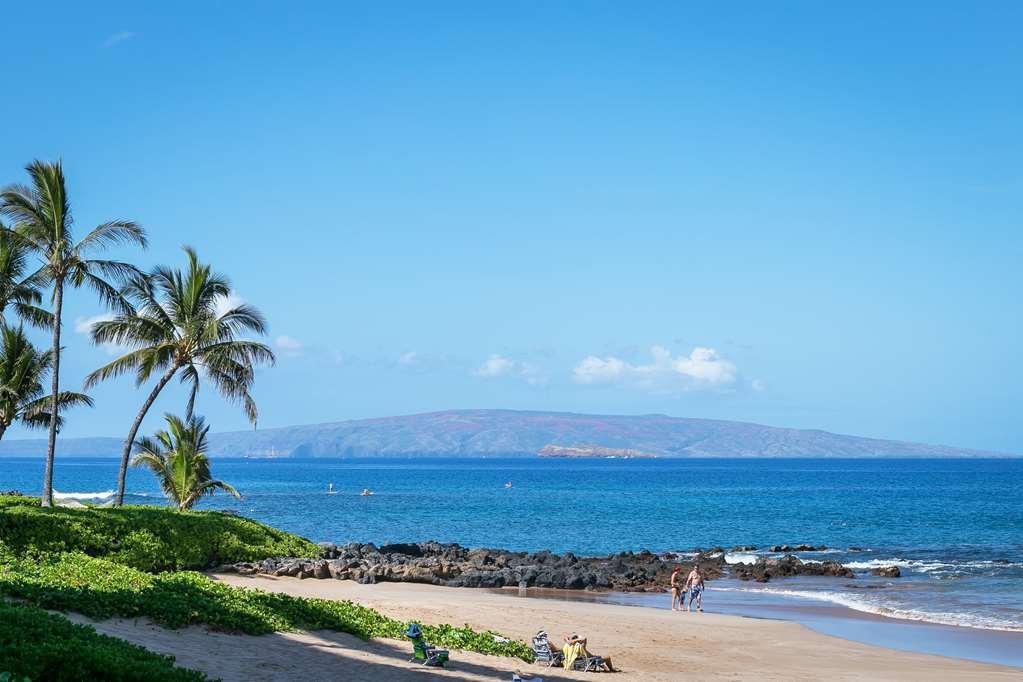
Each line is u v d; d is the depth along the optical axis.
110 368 47.00
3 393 47.19
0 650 13.94
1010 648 30.06
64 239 41.34
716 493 156.00
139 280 45.09
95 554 32.56
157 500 105.81
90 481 185.88
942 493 154.12
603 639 28.42
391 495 143.88
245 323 48.88
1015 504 119.88
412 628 21.22
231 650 18.64
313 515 97.44
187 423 52.25
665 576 49.56
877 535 77.94
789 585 46.91
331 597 33.56
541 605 35.91
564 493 154.12
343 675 18.05
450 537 76.31
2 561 24.94
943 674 24.97
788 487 183.38
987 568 53.75
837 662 26.67
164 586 22.62
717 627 32.31
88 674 14.09
